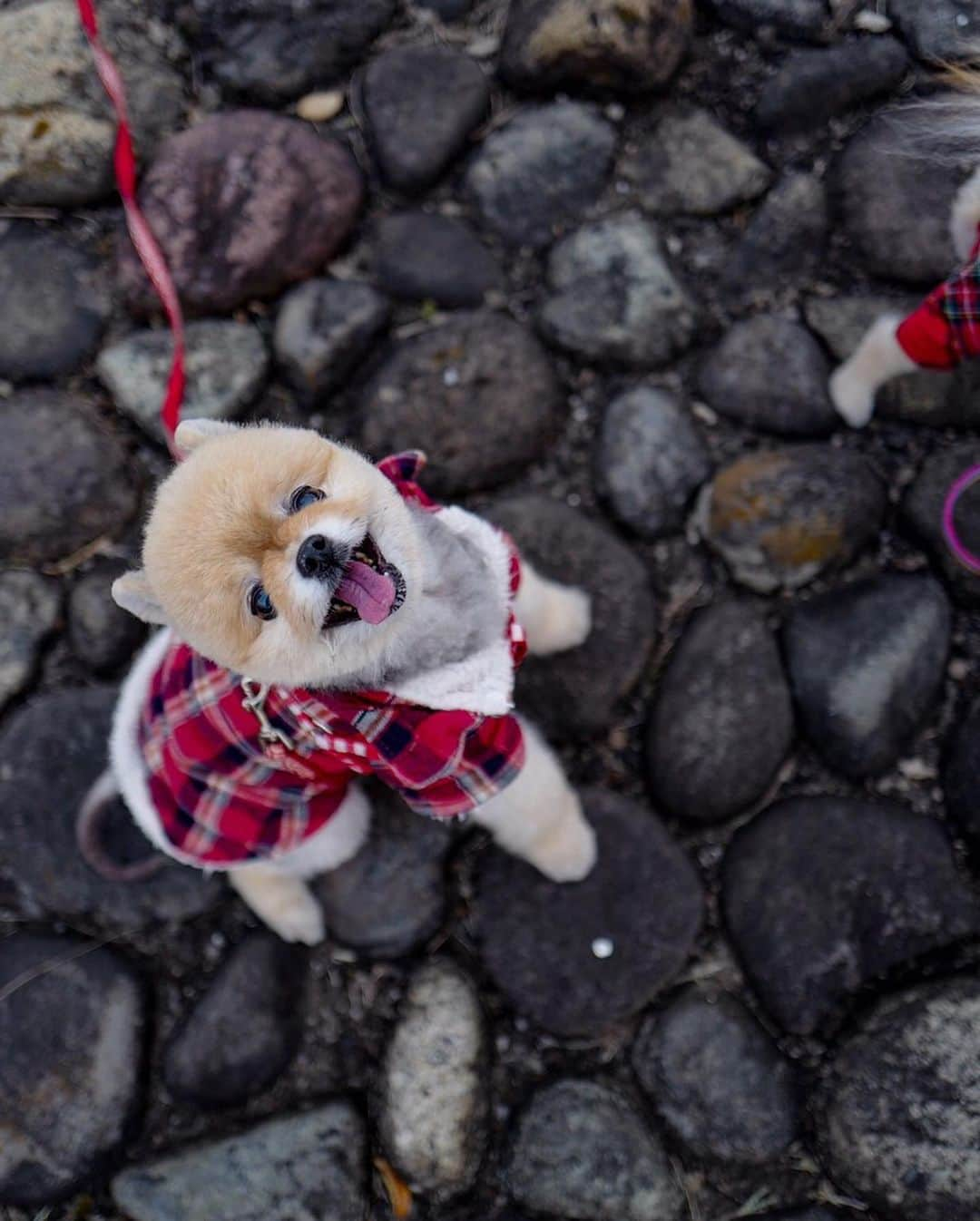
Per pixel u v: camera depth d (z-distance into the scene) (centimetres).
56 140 129
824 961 115
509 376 125
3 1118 116
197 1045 117
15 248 131
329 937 120
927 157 124
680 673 120
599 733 122
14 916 121
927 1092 110
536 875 119
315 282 128
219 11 132
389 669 103
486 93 131
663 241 128
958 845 117
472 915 120
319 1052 119
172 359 127
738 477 122
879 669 118
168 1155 116
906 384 124
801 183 127
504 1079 117
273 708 104
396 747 103
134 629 125
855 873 116
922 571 122
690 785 118
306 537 96
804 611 121
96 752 122
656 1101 115
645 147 129
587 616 121
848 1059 113
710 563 123
